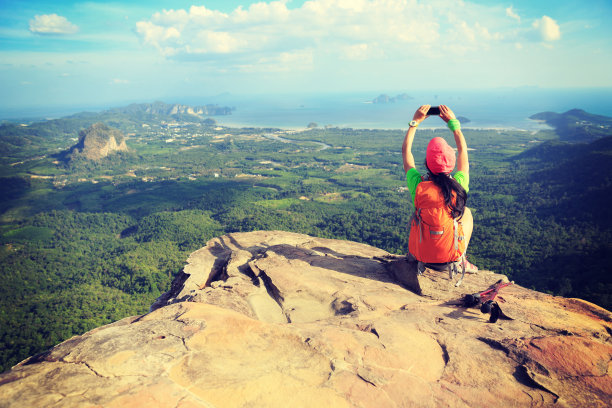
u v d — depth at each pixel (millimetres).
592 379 2451
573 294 67438
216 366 2213
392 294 4375
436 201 3656
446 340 3047
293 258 5754
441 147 3584
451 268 4098
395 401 2168
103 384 1892
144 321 2734
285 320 4074
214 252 7129
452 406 2182
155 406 1773
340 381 2273
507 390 2367
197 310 2992
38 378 1893
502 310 3721
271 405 1944
